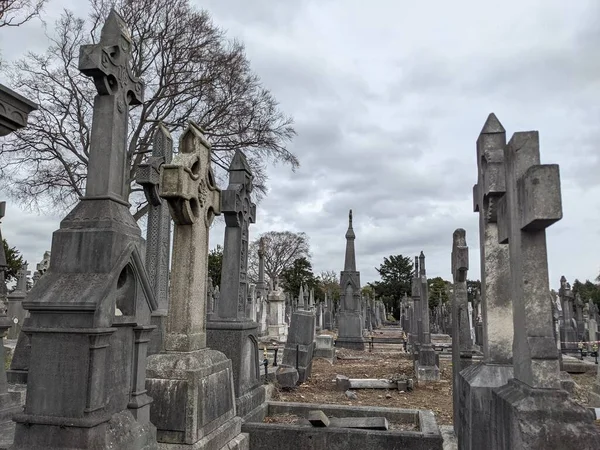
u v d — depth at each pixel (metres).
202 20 22.91
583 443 3.13
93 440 3.49
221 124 23.30
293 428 6.19
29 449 3.50
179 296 5.32
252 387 7.74
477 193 5.80
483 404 4.76
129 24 21.41
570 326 22.44
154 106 22.67
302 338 12.66
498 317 5.13
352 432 6.09
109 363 3.79
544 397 3.31
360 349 23.16
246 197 8.69
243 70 23.86
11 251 38.22
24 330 3.65
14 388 7.69
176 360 5.03
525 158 3.81
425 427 6.43
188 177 5.29
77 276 3.79
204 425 4.98
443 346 22.19
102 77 4.20
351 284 24.27
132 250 4.06
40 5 16.78
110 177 4.16
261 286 28.47
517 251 3.78
